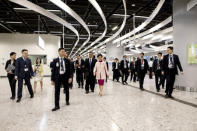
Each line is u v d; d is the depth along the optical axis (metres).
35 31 18.72
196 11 6.89
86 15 12.70
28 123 3.29
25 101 5.38
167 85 5.77
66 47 35.59
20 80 5.42
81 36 21.61
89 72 7.11
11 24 15.55
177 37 7.79
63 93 7.11
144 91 7.33
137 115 3.76
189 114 3.80
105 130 2.92
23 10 11.56
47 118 3.60
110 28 17.17
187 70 7.27
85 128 3.02
